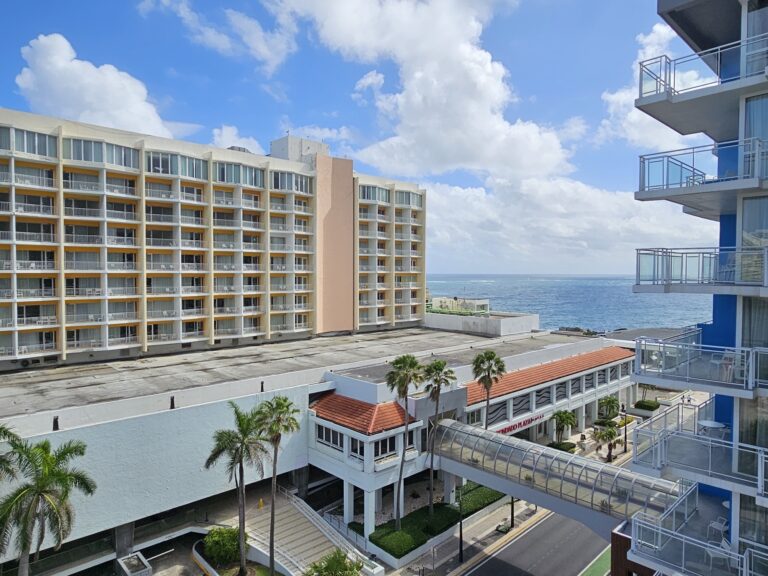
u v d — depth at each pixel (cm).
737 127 2156
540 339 7350
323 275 7219
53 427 3319
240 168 6281
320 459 4234
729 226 2216
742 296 1848
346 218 7462
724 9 1928
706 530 1970
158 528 3647
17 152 4678
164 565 3553
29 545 2455
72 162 4991
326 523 3812
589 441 5856
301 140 7662
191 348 6084
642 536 1948
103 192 5162
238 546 3444
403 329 8238
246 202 6372
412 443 4138
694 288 1842
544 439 5756
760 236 1786
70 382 4381
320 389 4475
